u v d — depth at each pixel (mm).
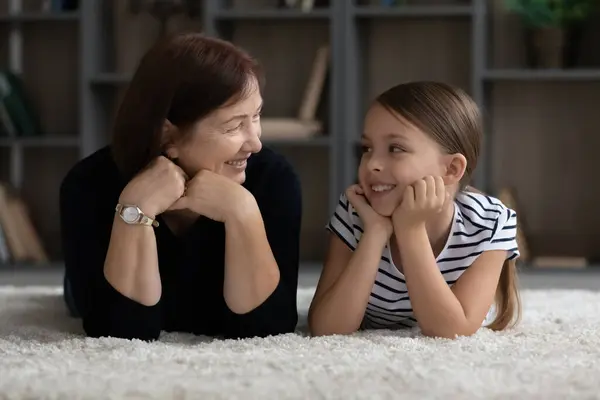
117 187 1722
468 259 1670
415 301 1577
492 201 1735
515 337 1531
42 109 4406
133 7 4281
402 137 1584
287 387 1086
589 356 1322
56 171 4410
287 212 1707
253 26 4266
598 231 4141
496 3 4148
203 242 1689
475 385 1098
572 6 3900
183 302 1748
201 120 1554
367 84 4223
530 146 4180
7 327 1767
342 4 3908
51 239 4406
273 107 4273
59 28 4387
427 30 4176
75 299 1748
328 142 3912
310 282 3752
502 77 3842
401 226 1576
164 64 1557
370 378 1120
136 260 1581
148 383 1107
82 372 1179
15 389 1096
